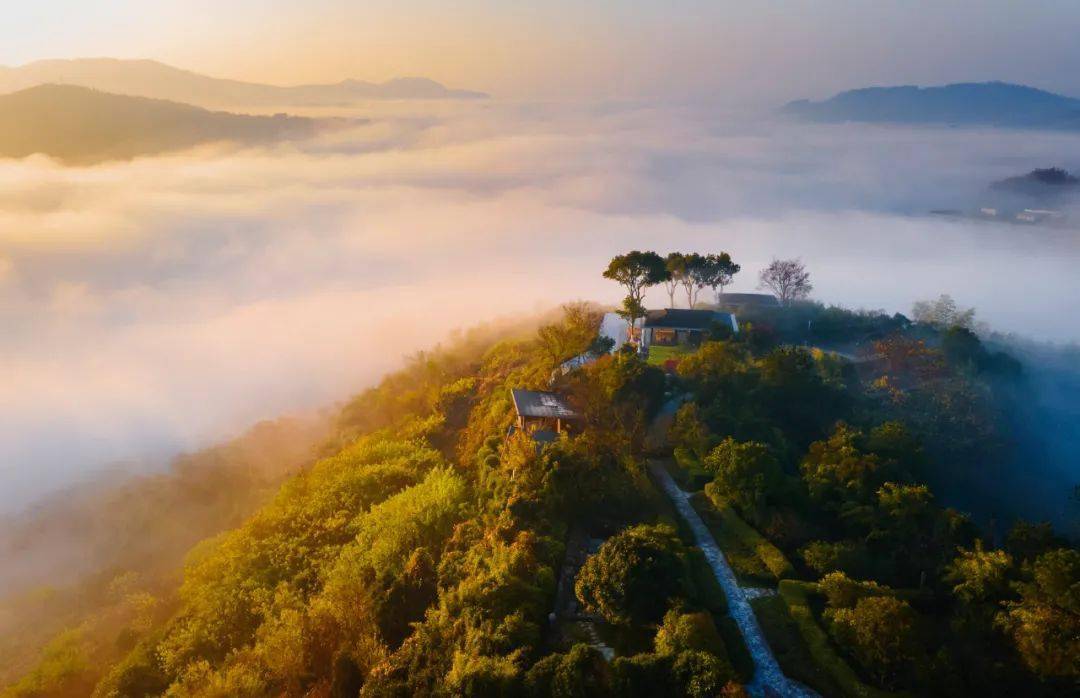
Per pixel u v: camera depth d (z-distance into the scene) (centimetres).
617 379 7319
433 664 4150
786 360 7994
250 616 6084
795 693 3750
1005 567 4234
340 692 4550
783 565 4734
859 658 3862
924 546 4988
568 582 4747
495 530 5128
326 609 5128
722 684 3481
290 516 7538
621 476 5775
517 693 3728
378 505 7025
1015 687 3653
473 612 4278
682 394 7762
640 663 3653
